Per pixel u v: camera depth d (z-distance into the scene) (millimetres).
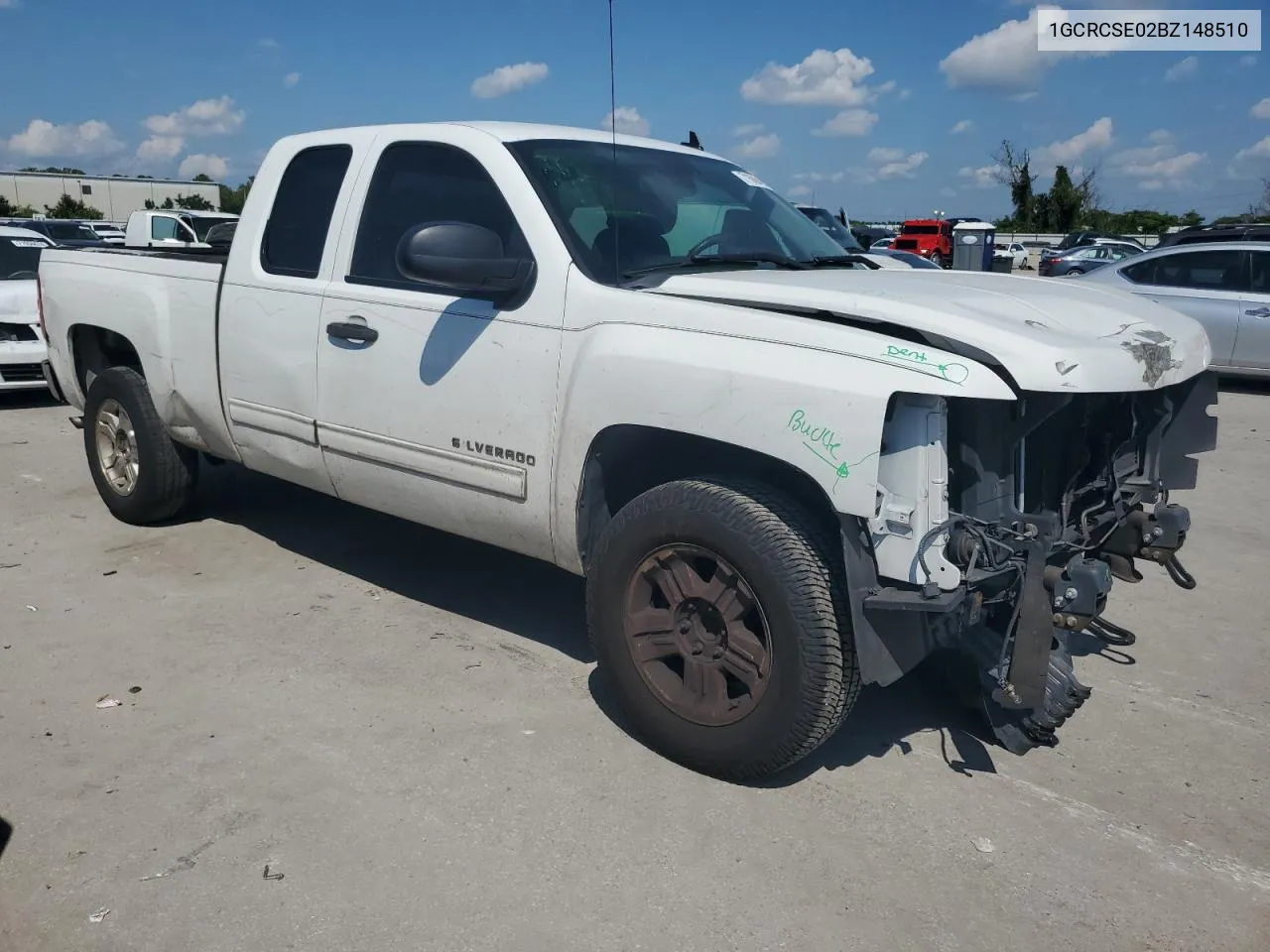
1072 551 3143
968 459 3041
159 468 5598
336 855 2959
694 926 2693
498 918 2709
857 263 4480
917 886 2877
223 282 4789
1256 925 2752
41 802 3189
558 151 3996
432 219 4039
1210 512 6824
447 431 3900
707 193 4301
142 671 4090
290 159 4637
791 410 2990
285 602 4820
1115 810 3275
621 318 3420
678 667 3547
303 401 4449
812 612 3018
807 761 3531
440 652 4320
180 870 2883
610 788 3314
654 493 3348
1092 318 3338
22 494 6609
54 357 6121
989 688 3414
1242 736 3775
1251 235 12094
